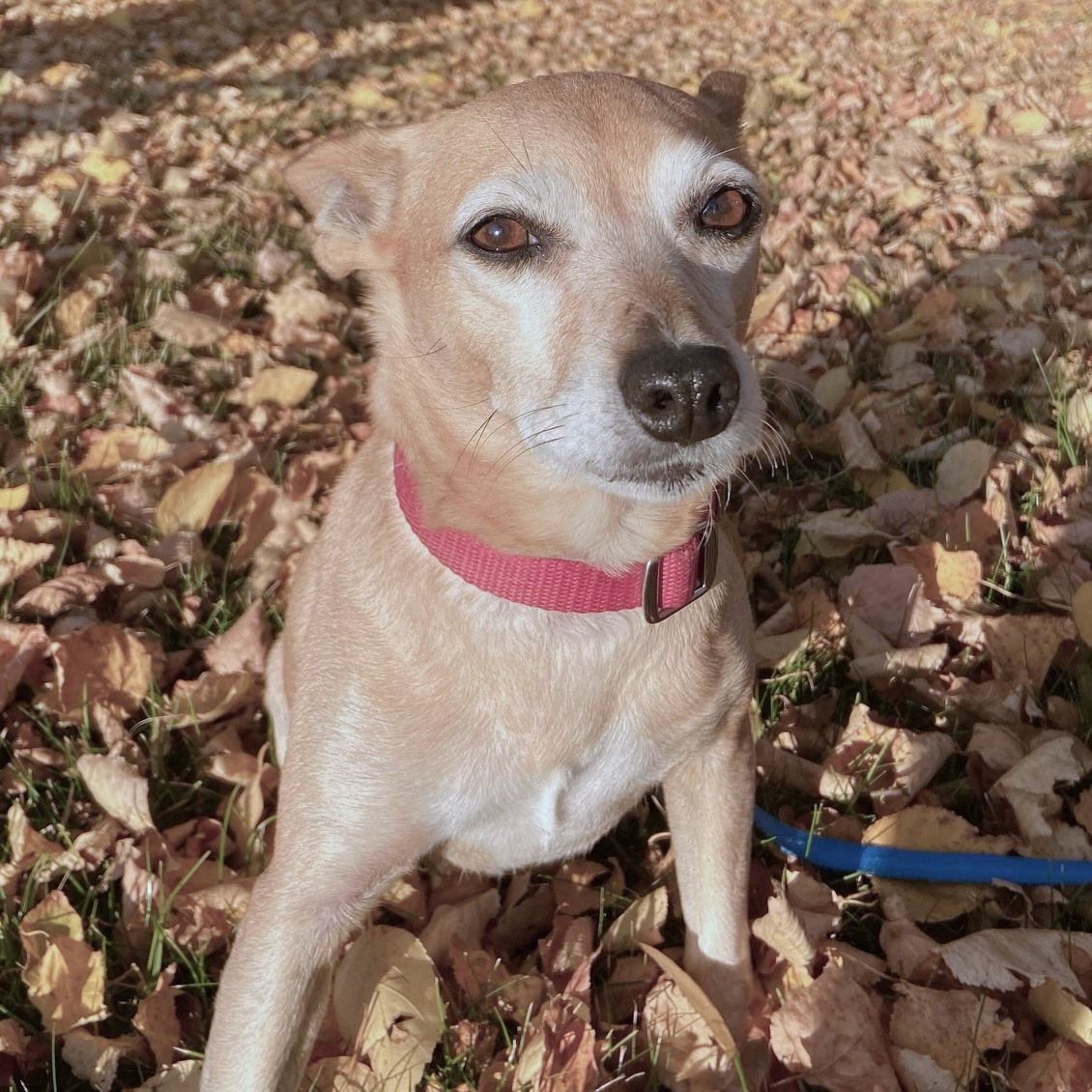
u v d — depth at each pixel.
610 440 0.32
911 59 1.29
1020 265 0.79
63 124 1.06
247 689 0.50
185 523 0.57
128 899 0.42
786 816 0.47
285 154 1.03
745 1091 0.36
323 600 0.38
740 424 0.33
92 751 0.47
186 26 1.43
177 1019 0.39
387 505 0.37
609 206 0.34
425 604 0.35
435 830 0.37
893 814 0.45
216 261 0.81
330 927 0.36
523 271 0.34
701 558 0.36
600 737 0.37
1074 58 1.24
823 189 0.95
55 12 1.45
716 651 0.38
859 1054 0.37
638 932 0.42
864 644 0.52
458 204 0.35
